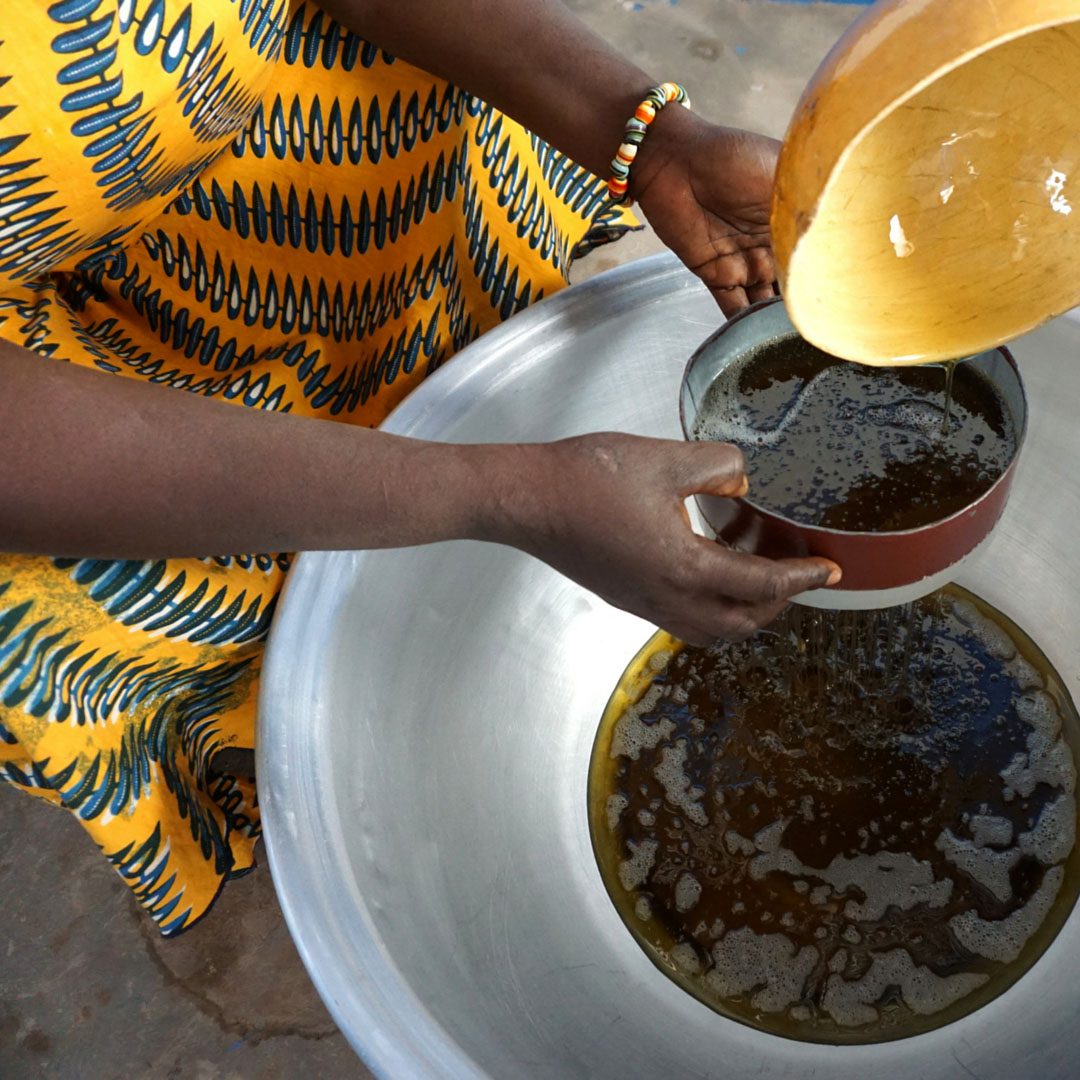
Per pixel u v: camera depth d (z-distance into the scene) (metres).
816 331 0.59
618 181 0.88
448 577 0.96
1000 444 0.70
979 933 0.92
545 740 1.04
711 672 1.08
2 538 0.65
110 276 1.03
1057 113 0.62
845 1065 0.87
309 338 1.01
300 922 0.72
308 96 0.90
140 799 0.88
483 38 0.86
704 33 1.78
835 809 0.99
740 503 0.67
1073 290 0.64
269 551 0.71
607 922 0.97
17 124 0.68
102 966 1.14
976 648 1.05
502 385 0.96
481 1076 0.66
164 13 0.70
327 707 0.83
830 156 0.52
